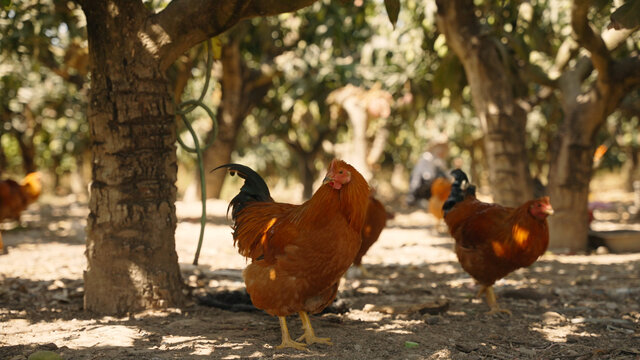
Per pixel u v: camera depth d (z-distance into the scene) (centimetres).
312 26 1354
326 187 348
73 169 2658
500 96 793
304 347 369
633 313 477
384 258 811
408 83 1224
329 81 1442
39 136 2138
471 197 532
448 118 1833
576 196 862
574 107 847
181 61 1094
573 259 790
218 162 1497
